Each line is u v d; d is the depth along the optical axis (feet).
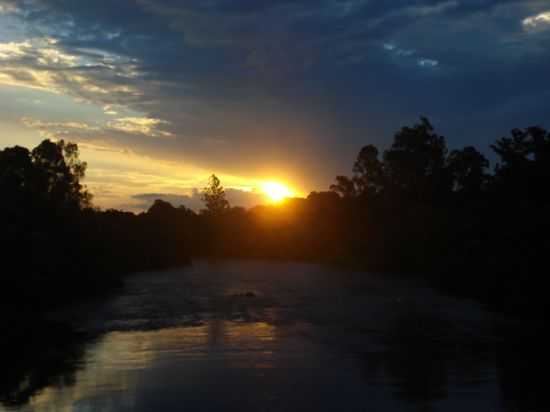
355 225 332.19
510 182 160.35
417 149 300.61
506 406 54.39
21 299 128.77
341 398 56.59
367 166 339.77
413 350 79.05
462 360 73.41
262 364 70.95
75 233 178.40
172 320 109.19
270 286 182.39
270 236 413.59
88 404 55.83
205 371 67.41
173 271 265.13
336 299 144.66
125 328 100.07
